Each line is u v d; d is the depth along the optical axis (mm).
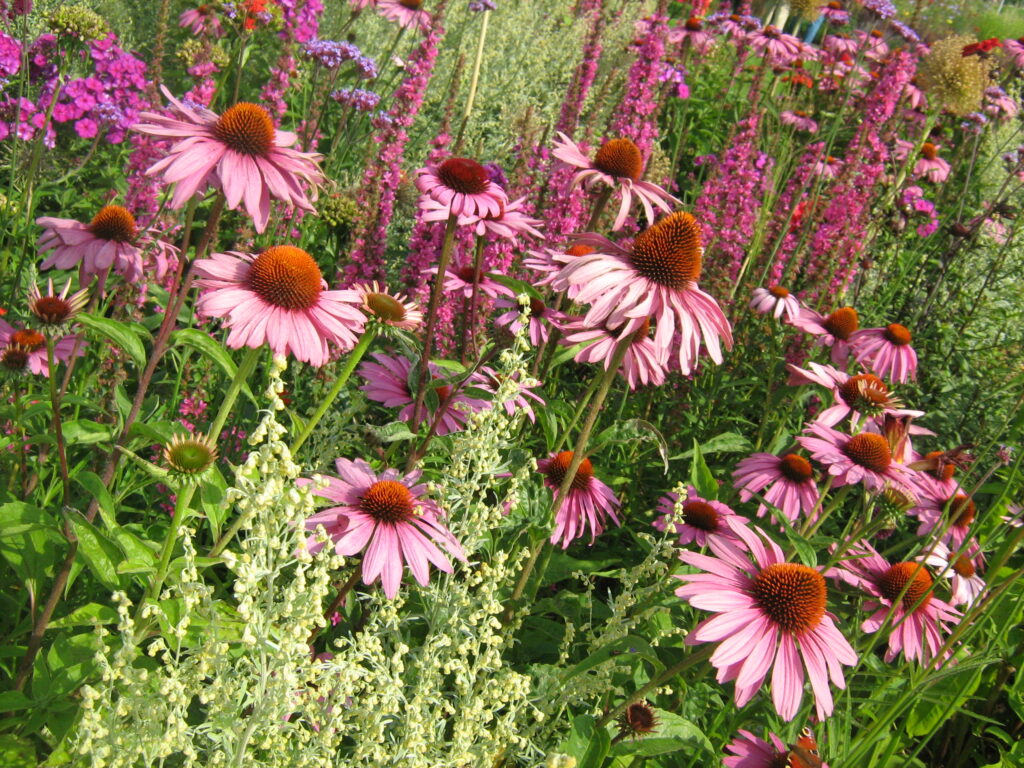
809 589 519
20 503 515
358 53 1125
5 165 871
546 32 1997
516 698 506
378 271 906
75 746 415
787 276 1160
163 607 475
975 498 913
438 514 575
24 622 549
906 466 738
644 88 1091
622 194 776
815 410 1004
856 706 667
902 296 1280
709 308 597
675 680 653
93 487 536
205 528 676
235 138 582
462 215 665
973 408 1088
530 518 603
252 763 453
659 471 954
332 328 571
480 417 575
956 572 733
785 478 786
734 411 1031
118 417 678
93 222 659
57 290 807
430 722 501
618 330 706
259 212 582
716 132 1713
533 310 789
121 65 956
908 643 653
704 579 529
